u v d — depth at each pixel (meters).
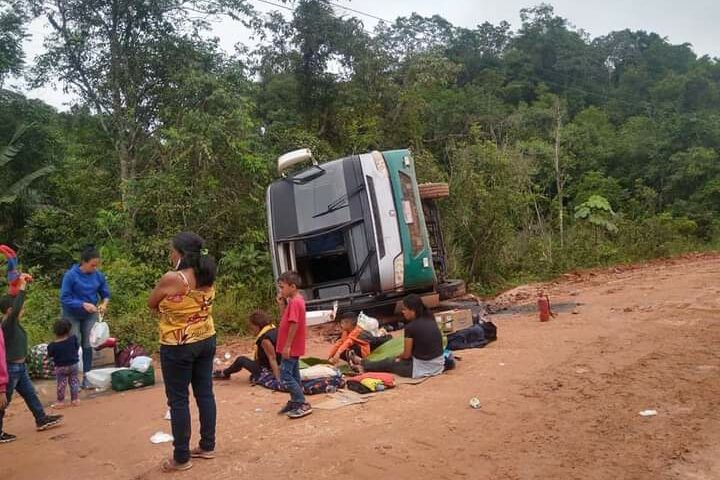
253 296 12.45
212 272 4.77
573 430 5.17
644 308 11.55
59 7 16.27
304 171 10.72
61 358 6.73
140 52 16.67
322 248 10.80
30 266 15.13
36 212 16.08
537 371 7.11
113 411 6.39
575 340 8.80
